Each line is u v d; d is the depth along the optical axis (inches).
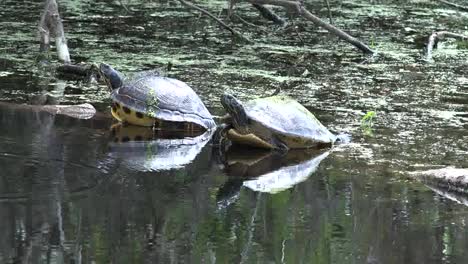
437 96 768.9
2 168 506.0
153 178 508.1
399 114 698.2
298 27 1115.3
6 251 375.6
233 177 520.7
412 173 534.9
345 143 612.4
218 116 676.1
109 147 577.6
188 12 1176.8
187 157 566.3
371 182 515.5
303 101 734.5
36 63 844.0
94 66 792.3
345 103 732.7
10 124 621.0
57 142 579.2
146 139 608.7
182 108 642.8
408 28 1131.9
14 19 1067.3
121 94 644.7
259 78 820.0
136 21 1104.2
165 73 791.1
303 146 599.2
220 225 424.8
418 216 452.1
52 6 869.8
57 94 730.2
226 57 914.7
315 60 922.7
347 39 944.9
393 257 388.2
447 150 592.4
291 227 424.8
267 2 899.4
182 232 410.9
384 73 866.8
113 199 458.9
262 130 592.4
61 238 393.1
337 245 403.9
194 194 479.2
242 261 375.2
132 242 393.4
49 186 474.9
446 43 1051.9
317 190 496.4
